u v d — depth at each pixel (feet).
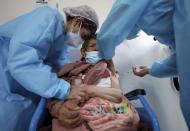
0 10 5.43
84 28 3.94
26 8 5.42
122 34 2.96
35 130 3.26
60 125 3.22
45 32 3.62
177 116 4.50
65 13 4.05
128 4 2.75
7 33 3.86
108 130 3.08
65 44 4.50
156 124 3.33
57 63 4.73
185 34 2.42
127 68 5.13
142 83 4.99
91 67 3.87
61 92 3.41
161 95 4.74
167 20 2.78
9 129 3.56
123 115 3.25
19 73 3.33
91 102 3.33
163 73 3.62
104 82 3.73
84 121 3.14
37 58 3.48
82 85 3.53
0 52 3.95
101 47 3.32
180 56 2.49
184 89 2.46
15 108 3.73
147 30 3.02
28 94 4.11
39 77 3.35
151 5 2.76
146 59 4.97
